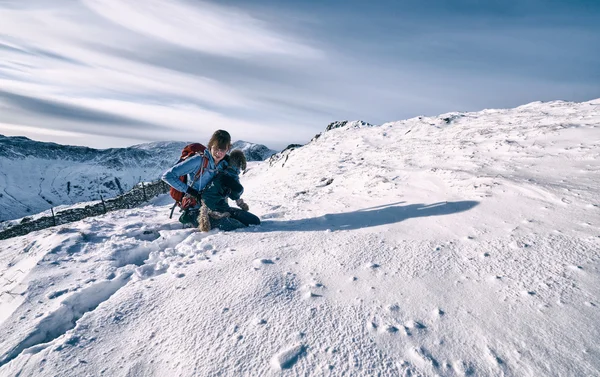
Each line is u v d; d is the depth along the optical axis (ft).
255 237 10.23
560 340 4.59
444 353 4.67
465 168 15.11
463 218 9.54
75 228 12.45
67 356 5.23
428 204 11.46
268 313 5.90
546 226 8.00
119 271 8.50
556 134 16.78
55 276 8.33
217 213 11.20
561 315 5.04
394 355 4.72
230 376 4.61
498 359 4.44
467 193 11.58
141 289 7.20
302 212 13.56
